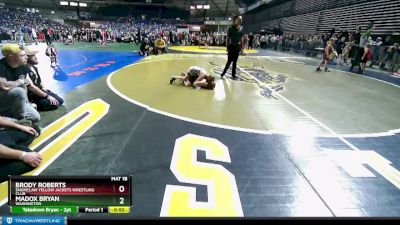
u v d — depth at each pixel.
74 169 3.31
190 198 2.83
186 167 3.45
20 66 4.77
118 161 3.55
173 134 4.51
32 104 5.02
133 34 40.28
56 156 3.64
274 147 4.15
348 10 22.36
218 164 3.57
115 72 10.98
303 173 3.42
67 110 5.62
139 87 8.07
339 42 18.20
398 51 13.60
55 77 9.65
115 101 6.40
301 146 4.22
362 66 12.95
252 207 2.73
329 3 25.80
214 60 16.55
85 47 27.89
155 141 4.21
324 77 11.45
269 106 6.46
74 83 8.58
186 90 7.88
